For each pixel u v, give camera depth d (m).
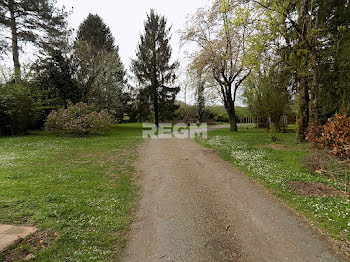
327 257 2.83
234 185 5.67
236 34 14.28
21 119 16.12
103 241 3.20
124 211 4.19
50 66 19.62
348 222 3.52
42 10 17.16
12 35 16.98
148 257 2.92
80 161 7.87
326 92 12.80
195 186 5.68
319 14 12.13
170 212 4.24
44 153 9.10
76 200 4.41
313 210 4.03
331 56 11.16
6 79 18.53
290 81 13.77
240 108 32.84
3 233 3.12
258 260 2.85
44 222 3.50
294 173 6.15
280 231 3.49
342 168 5.82
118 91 26.69
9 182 5.32
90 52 22.88
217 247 3.14
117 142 12.80
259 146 10.77
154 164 7.95
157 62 25.58
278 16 9.99
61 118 15.49
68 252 2.85
